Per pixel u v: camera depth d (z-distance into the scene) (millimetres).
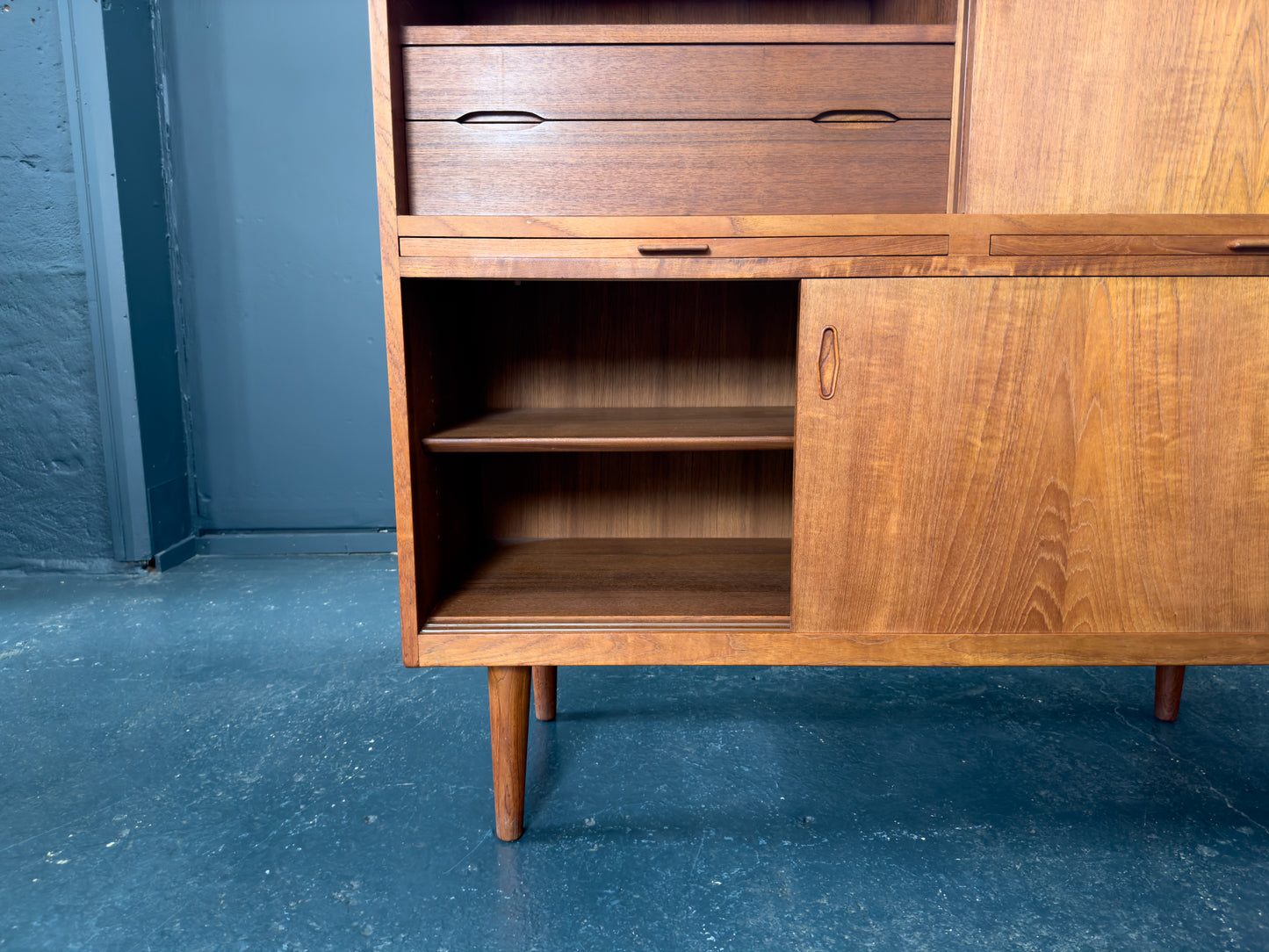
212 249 2430
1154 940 939
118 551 2344
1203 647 1065
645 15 1383
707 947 932
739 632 1079
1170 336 1012
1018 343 1015
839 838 1133
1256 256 1001
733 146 1040
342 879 1046
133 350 2258
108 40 2154
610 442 1099
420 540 1086
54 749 1366
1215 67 1002
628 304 1441
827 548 1058
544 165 1043
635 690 1607
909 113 1035
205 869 1062
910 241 1000
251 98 2367
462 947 932
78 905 997
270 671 1682
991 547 1051
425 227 1007
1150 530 1044
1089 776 1284
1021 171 1013
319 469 2537
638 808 1204
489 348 1445
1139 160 1013
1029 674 1677
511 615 1101
